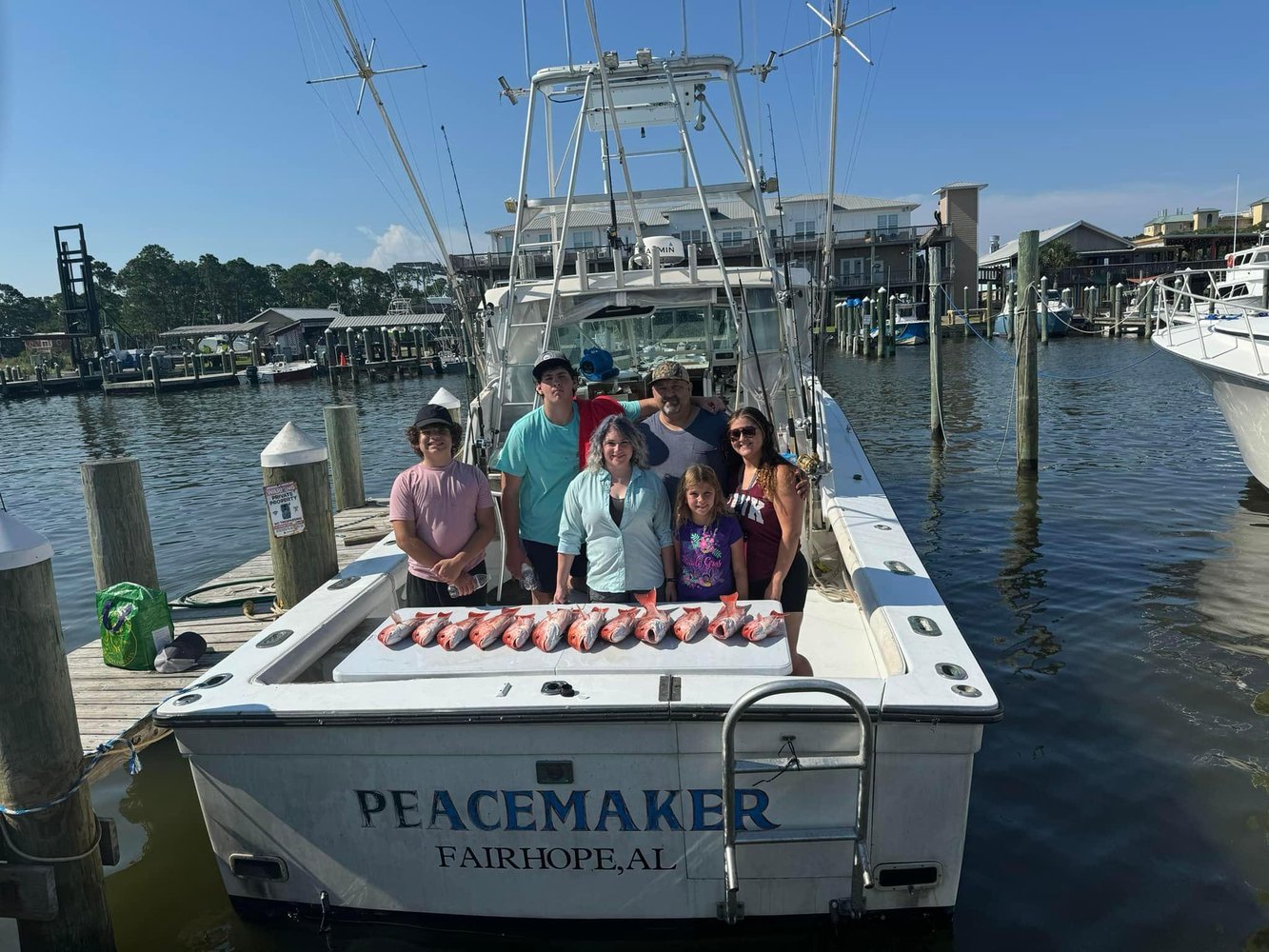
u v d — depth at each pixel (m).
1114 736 4.42
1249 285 15.03
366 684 2.70
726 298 5.34
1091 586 6.62
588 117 6.11
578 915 2.75
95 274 87.25
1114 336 37.34
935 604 3.22
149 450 19.11
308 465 5.68
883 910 2.72
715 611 3.02
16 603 2.69
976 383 22.67
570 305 5.41
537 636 2.90
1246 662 5.21
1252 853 3.44
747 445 3.27
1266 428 9.02
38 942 2.93
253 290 92.12
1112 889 3.27
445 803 2.66
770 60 5.84
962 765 2.51
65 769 2.85
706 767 2.54
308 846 2.78
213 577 8.52
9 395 40.62
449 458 3.57
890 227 48.84
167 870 3.66
